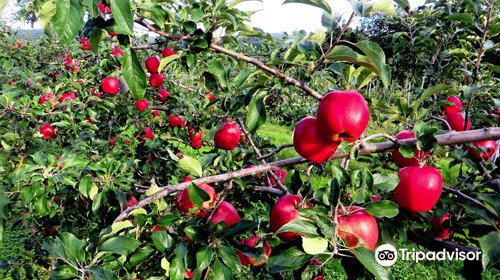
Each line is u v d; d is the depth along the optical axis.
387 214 1.11
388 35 3.19
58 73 5.20
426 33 2.89
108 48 3.88
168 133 5.09
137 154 3.41
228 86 2.11
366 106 1.24
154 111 4.43
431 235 1.50
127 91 4.04
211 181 1.50
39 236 2.86
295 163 1.51
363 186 1.14
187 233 1.29
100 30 1.15
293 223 1.02
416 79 3.40
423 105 2.64
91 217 2.66
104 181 2.07
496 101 1.89
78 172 2.25
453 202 1.38
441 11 2.88
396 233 1.39
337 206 1.08
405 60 3.34
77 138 3.69
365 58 1.22
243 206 2.07
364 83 1.47
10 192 2.20
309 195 1.36
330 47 1.28
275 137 12.94
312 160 1.38
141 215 1.47
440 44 2.94
